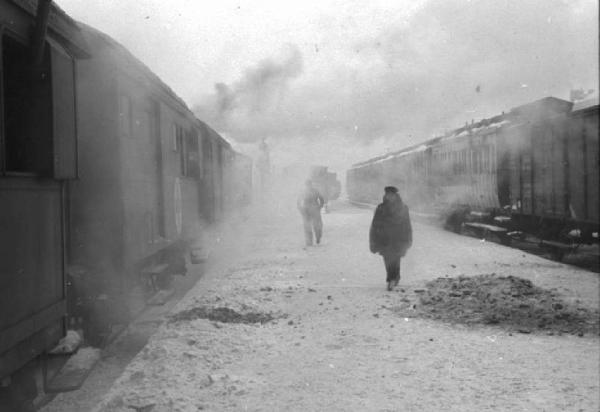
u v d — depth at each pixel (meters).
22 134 4.00
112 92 6.42
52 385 4.23
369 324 7.31
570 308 8.02
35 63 3.94
